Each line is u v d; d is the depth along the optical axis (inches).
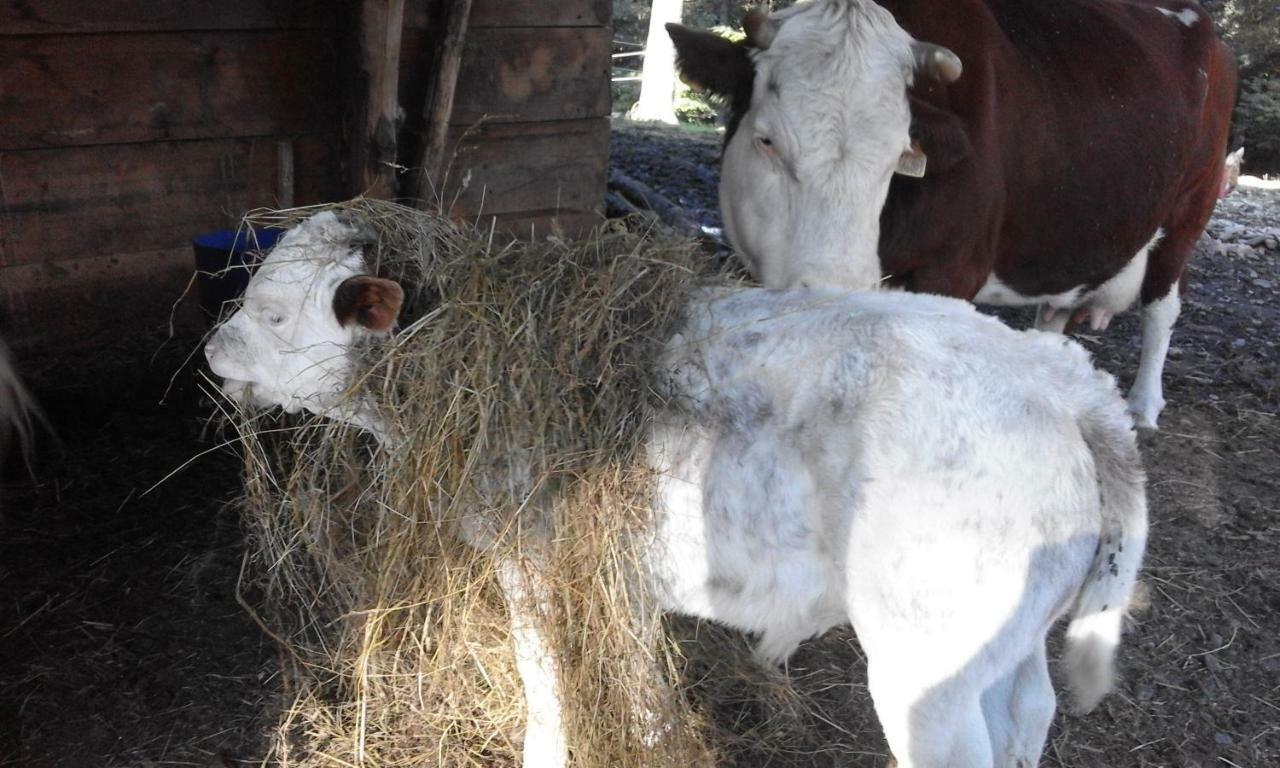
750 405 94.8
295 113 197.8
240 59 189.6
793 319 97.2
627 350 99.5
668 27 149.8
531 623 103.2
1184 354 250.1
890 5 151.9
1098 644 92.2
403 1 183.8
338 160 203.0
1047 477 88.5
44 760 114.5
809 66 132.9
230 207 196.9
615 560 98.7
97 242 185.6
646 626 102.9
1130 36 183.2
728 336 98.0
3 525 149.3
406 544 103.3
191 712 122.3
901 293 102.7
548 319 99.8
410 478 101.3
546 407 96.4
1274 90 629.9
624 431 97.4
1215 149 208.1
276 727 120.4
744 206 145.5
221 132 191.5
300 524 118.0
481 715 119.9
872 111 130.2
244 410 111.8
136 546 147.9
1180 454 199.2
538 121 219.5
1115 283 196.9
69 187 180.5
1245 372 239.3
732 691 129.4
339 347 102.2
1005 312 270.8
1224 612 152.3
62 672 126.6
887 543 88.9
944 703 91.0
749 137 142.4
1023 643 90.9
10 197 175.8
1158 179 184.4
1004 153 158.2
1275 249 350.3
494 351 97.7
